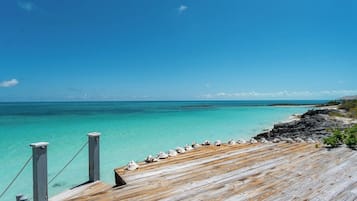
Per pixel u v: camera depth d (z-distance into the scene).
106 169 9.15
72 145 13.93
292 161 5.35
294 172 4.60
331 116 23.16
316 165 5.02
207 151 6.45
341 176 4.33
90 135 4.50
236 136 18.12
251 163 5.25
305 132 16.59
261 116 38.09
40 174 3.52
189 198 3.52
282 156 5.80
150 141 15.17
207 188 3.88
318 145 6.98
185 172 4.68
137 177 4.43
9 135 17.52
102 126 23.11
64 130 20.17
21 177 8.48
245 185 3.98
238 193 3.67
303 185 3.95
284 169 4.79
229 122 28.31
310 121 20.14
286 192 3.68
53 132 19.00
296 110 57.56
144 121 28.47
